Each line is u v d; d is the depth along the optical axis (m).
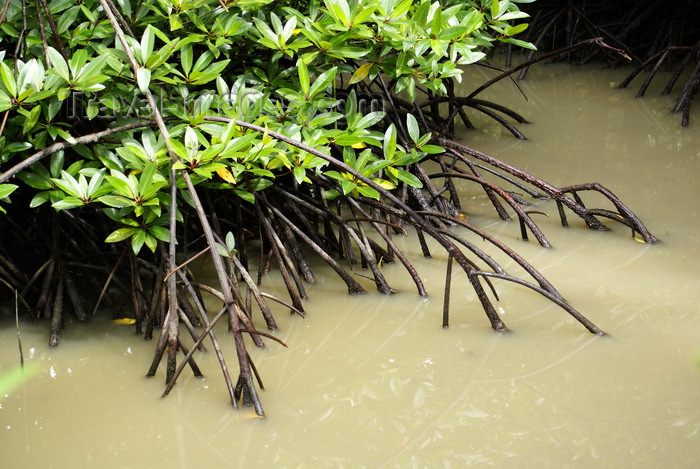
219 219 3.68
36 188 3.25
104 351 3.04
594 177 4.56
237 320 2.72
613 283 3.46
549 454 2.42
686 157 4.88
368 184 3.22
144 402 2.72
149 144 3.02
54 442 2.51
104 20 3.40
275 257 3.47
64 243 3.56
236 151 3.02
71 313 3.31
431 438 2.52
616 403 2.66
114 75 3.14
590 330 3.09
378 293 3.46
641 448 2.42
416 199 4.07
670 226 3.96
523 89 6.47
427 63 3.70
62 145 2.91
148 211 2.95
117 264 3.27
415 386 2.80
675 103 5.97
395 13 3.43
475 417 2.62
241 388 2.70
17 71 2.97
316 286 3.53
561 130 5.43
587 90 6.44
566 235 3.96
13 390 2.77
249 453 2.46
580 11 7.58
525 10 8.13
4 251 3.36
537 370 2.87
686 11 7.21
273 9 3.86
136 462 2.42
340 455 2.45
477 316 3.26
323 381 2.84
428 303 3.37
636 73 6.31
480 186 4.54
